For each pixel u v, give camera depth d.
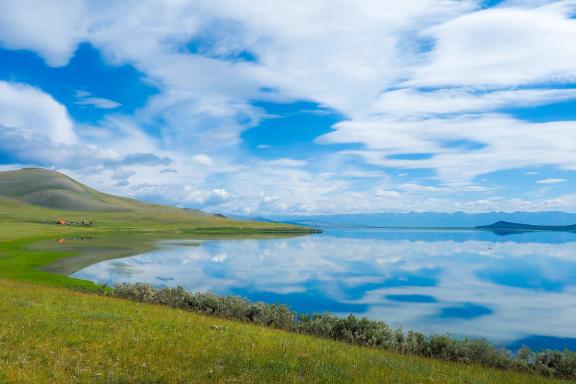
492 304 57.09
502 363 22.70
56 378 12.55
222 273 77.75
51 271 67.31
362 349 21.62
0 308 22.14
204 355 15.91
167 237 181.00
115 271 72.50
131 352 15.71
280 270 85.56
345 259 113.06
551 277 84.75
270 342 19.50
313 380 13.82
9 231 155.50
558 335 42.06
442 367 18.97
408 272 89.38
